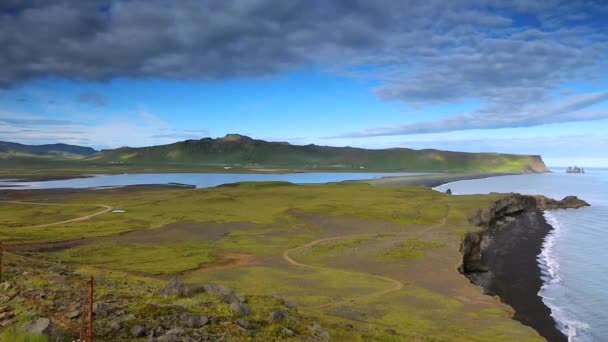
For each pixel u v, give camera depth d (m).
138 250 78.38
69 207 144.25
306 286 53.75
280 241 91.19
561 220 142.50
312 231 104.19
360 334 26.91
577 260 83.56
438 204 139.38
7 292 23.19
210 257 74.00
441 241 85.50
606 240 105.56
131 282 36.72
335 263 70.62
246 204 151.00
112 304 22.27
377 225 110.81
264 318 24.19
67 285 27.11
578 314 52.59
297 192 179.75
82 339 16.22
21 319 18.03
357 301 46.94
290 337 21.53
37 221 112.38
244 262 71.50
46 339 14.56
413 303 47.00
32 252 70.31
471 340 33.81
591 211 167.38
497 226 128.62
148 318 20.20
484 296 51.50
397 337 28.36
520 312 53.34
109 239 88.88
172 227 105.38
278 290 51.06
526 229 123.94
